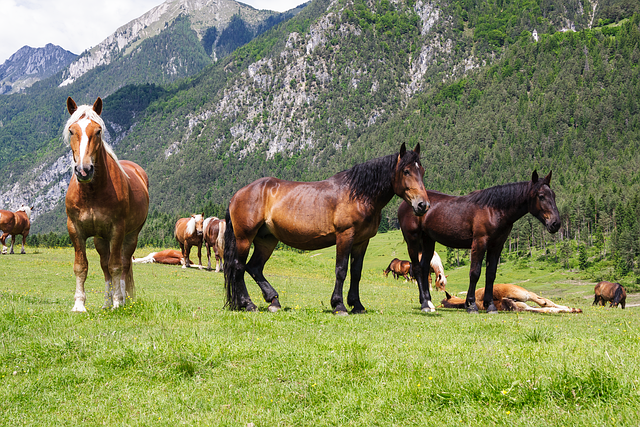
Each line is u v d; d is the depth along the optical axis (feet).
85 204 27.20
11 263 67.67
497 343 19.85
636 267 333.62
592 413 10.12
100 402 14.06
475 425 10.44
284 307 35.86
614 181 606.14
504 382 12.33
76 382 15.71
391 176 29.76
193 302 39.50
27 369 16.75
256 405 13.32
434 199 39.65
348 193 29.81
